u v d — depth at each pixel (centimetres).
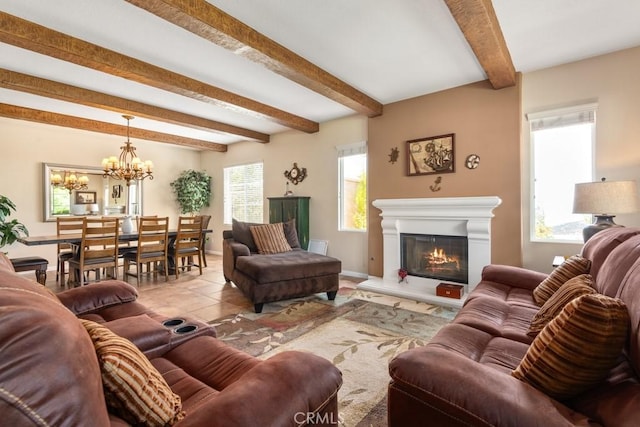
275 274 332
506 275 253
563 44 291
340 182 527
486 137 366
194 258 668
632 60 299
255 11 234
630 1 229
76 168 582
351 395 186
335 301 366
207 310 337
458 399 92
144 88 378
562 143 340
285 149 601
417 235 417
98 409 62
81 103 386
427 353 110
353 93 385
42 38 247
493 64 294
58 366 57
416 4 227
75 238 402
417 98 416
